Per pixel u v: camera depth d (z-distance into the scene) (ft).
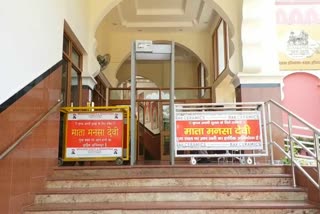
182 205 11.60
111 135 17.53
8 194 10.02
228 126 16.57
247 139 16.48
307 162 18.02
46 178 13.62
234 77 22.88
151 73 44.93
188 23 35.14
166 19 34.30
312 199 12.18
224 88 33.78
